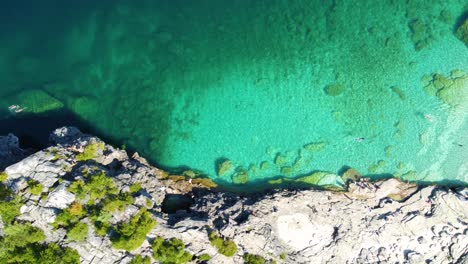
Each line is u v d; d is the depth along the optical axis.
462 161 78.00
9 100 80.50
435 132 79.62
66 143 72.75
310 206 72.06
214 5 88.69
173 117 81.50
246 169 78.12
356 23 87.56
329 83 83.31
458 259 71.38
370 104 81.62
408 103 81.50
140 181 71.25
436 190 74.56
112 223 64.25
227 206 71.12
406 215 72.94
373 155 78.50
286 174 77.56
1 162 71.19
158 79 84.06
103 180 66.31
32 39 85.62
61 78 83.38
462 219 72.38
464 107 80.75
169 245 65.06
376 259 70.56
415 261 70.69
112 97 82.62
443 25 86.56
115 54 85.69
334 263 70.12
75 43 86.06
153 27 87.69
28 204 63.25
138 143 79.44
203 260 66.44
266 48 85.88
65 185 64.69
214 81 83.94
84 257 62.81
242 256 68.19
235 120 81.38
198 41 86.69
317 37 86.62
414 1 88.31
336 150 78.94
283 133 80.38
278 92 83.00
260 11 88.56
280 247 69.44
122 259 63.66
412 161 78.12
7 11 86.75
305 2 88.69
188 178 76.25
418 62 84.12
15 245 61.12
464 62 83.62
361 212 72.94
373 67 84.06
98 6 88.50
